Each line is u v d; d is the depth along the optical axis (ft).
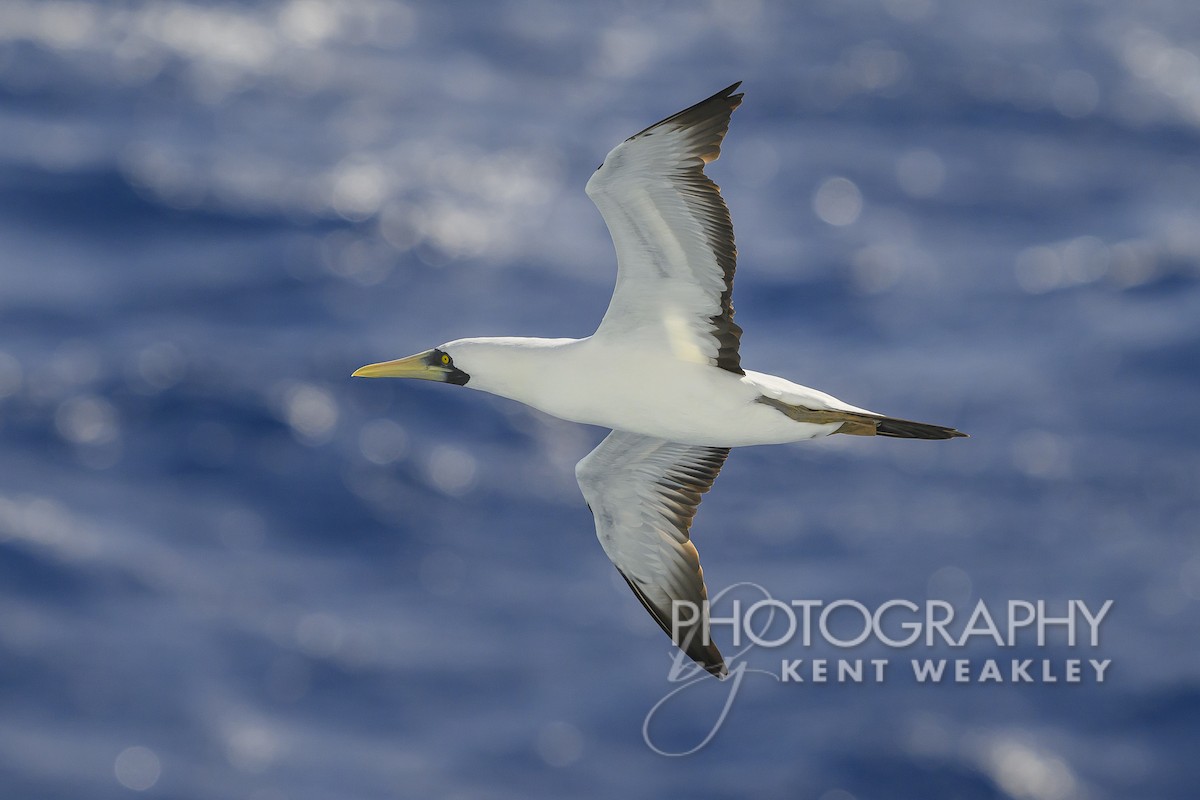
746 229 152.76
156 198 148.66
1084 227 158.40
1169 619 96.63
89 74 184.44
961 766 82.99
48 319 124.06
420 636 93.35
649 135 42.45
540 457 111.55
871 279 141.90
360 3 218.79
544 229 150.51
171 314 126.93
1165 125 197.77
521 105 189.37
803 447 114.52
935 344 131.03
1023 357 128.88
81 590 94.73
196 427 111.24
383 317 129.70
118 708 86.28
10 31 194.18
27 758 81.92
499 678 90.02
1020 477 112.37
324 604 95.96
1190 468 113.70
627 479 52.08
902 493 109.81
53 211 144.36
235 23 205.16
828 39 226.17
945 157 180.86
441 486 107.24
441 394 116.88
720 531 103.96
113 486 104.99
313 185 155.53
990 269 147.13
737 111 193.98
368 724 86.48
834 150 180.34
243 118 176.76
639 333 46.68
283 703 87.76
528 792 81.76
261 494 105.40
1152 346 130.21
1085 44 230.07
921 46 224.74
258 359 120.47
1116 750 84.84
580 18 226.99
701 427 47.47
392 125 178.09
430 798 81.10
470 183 160.15
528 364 47.67
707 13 235.40
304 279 135.03
